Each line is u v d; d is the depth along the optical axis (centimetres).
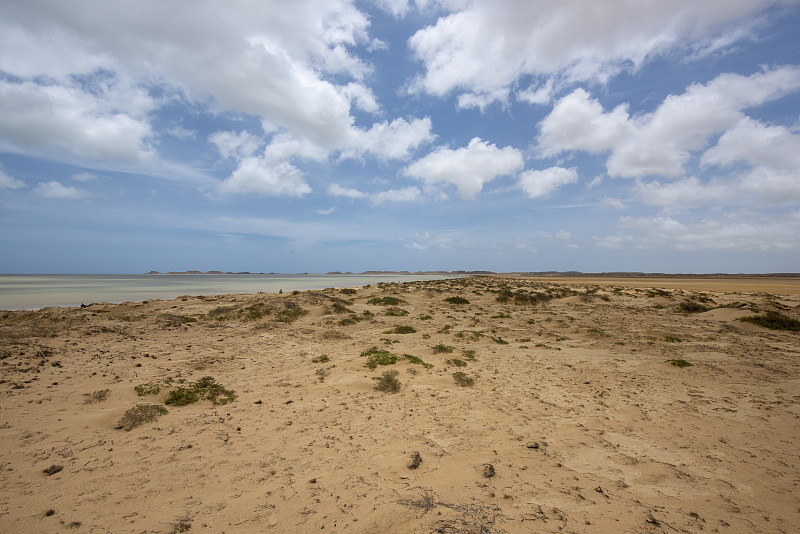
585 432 529
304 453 459
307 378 816
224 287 5859
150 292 4350
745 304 1975
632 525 312
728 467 426
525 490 369
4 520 317
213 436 510
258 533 304
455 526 308
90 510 335
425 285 4594
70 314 1703
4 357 879
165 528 310
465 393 723
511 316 2091
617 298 3139
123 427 532
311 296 2233
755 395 713
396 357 974
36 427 514
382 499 353
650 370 917
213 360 956
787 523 320
